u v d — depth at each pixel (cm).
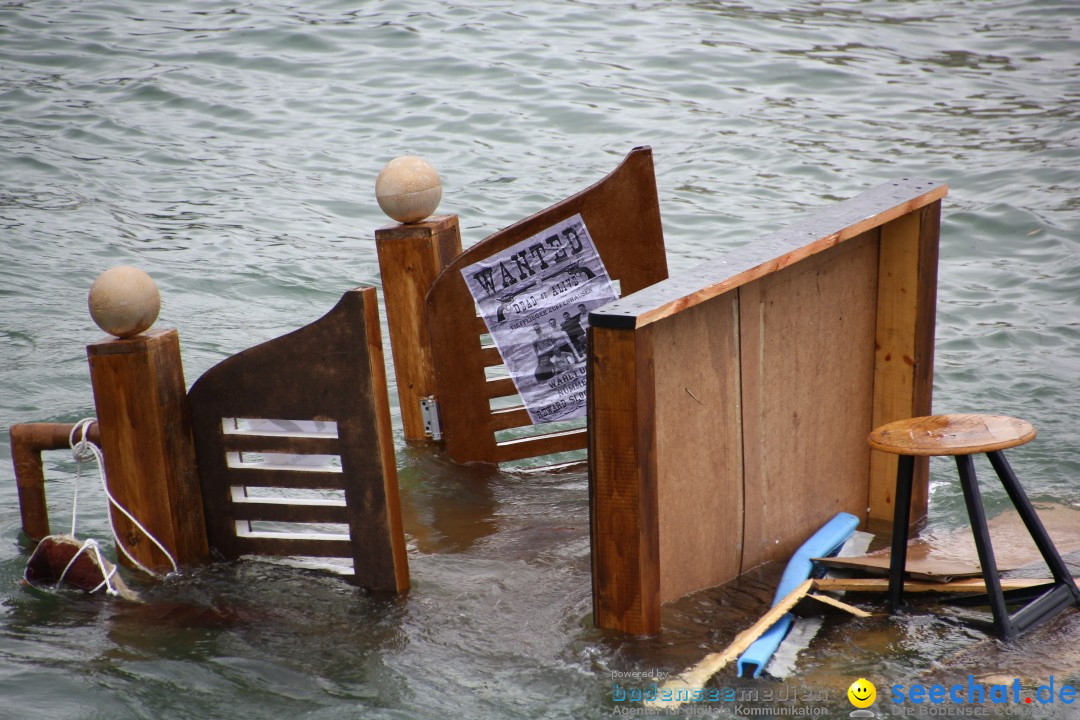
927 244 1964
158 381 1838
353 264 3725
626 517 1566
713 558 1778
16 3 6850
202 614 1761
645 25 6556
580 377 2336
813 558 1812
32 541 2012
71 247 3728
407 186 2345
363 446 1789
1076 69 5772
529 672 1572
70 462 2352
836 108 5297
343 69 5806
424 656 1627
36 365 2788
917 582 1753
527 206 4172
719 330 1700
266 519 1900
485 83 5578
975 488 1588
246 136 4972
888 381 2042
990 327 3161
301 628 1716
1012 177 4347
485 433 2366
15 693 1527
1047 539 1675
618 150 4778
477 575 1880
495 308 2291
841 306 1950
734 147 4800
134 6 6869
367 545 1827
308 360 1791
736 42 6259
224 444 1894
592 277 2283
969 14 6912
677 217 4094
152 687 1552
